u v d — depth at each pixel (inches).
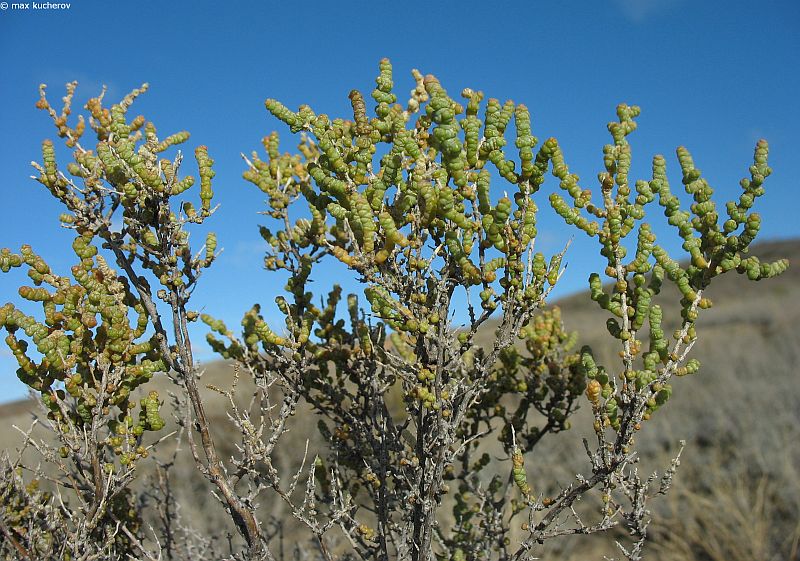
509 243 87.0
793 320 487.5
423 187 84.4
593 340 468.4
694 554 218.2
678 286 86.2
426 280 89.4
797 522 218.2
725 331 524.7
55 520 91.2
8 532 85.9
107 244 90.7
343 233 96.7
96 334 91.7
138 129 98.7
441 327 85.8
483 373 88.6
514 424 122.0
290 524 197.6
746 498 231.1
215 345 107.3
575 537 239.5
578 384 119.0
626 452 84.9
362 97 90.8
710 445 291.7
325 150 87.9
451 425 87.0
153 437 237.3
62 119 93.4
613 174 89.3
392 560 131.3
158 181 86.9
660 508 242.8
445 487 90.5
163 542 128.4
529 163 85.7
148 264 92.2
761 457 246.4
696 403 326.0
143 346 93.4
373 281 85.0
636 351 86.1
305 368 103.7
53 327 90.8
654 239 86.8
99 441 93.0
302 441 237.6
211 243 91.0
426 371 85.9
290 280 108.4
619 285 87.4
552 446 288.2
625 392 85.5
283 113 89.6
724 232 84.0
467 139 89.2
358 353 107.9
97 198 89.6
